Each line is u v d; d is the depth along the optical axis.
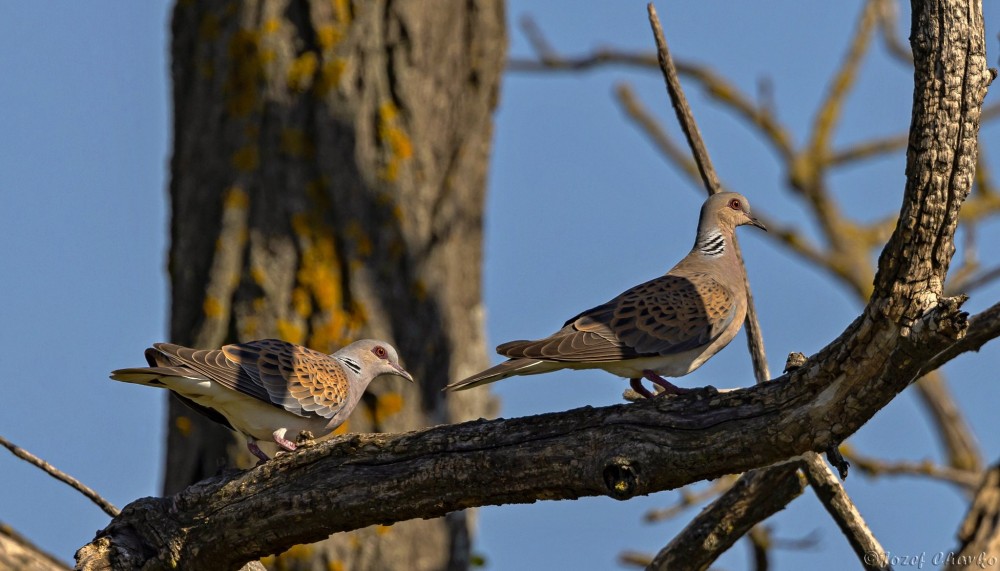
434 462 8.41
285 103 12.96
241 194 12.85
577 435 8.08
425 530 13.11
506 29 14.37
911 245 6.97
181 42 13.44
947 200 6.89
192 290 12.91
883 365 7.17
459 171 13.73
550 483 8.12
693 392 7.98
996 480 10.57
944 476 15.66
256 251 12.78
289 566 12.50
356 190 12.98
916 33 6.91
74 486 9.62
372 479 8.57
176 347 10.09
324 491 8.68
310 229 12.84
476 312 14.12
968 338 9.20
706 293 10.53
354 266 12.88
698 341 10.25
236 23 13.09
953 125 6.85
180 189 13.17
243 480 9.05
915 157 6.95
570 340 9.75
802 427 7.51
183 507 9.19
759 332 11.23
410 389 13.09
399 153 13.18
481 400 14.09
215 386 10.15
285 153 12.91
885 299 7.05
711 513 10.51
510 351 9.53
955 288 17.52
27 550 9.97
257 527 8.90
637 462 7.84
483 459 8.25
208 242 12.90
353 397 11.33
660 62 11.45
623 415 8.03
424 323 13.20
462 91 13.85
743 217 11.53
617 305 10.18
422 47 13.41
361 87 13.11
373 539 12.76
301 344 12.68
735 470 7.81
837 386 7.35
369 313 12.87
